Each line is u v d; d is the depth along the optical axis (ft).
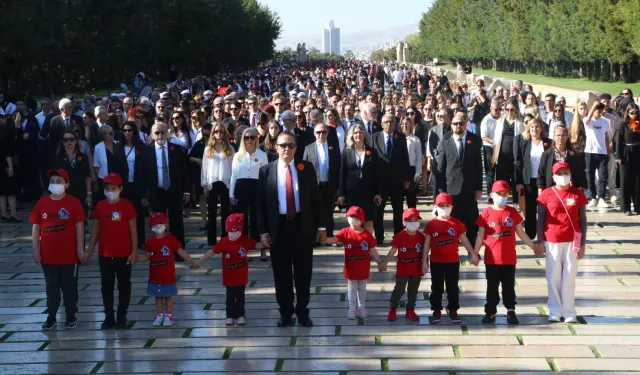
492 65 370.53
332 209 44.27
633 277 37.09
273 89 130.82
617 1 195.00
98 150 43.52
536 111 48.29
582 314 31.94
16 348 29.50
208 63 262.67
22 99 72.54
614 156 54.49
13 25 120.57
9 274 40.78
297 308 31.19
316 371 26.61
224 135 43.96
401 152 43.37
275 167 30.60
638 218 50.21
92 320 32.68
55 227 31.27
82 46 148.97
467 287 36.22
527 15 273.54
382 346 28.76
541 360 27.07
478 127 63.67
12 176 53.88
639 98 63.46
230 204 44.01
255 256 43.39
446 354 27.84
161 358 28.14
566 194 30.78
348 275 31.68
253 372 26.63
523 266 39.52
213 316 32.81
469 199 38.50
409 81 145.89
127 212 31.35
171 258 31.65
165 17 201.46
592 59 213.05
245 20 296.51
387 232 48.47
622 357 27.20
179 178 41.42
